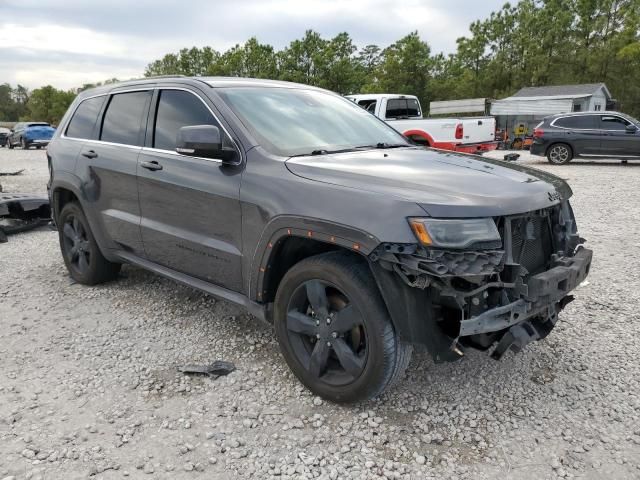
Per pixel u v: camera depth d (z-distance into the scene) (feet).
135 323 13.79
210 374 11.04
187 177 11.85
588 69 148.77
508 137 102.73
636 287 16.33
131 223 13.73
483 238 8.34
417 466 8.38
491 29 176.55
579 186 37.93
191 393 10.44
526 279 9.03
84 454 8.57
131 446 8.80
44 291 16.29
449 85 166.20
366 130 13.25
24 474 8.07
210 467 8.33
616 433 9.20
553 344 12.53
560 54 160.35
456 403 10.11
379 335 8.87
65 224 16.88
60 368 11.44
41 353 12.15
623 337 12.89
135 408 9.91
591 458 8.57
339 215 8.91
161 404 10.06
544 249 10.32
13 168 57.11
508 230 8.82
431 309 8.62
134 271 17.99
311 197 9.44
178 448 8.76
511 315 8.71
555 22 162.91
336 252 9.62
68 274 17.97
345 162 10.36
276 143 11.11
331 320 9.58
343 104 14.33
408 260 8.22
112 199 14.35
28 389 10.57
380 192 8.81
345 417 9.62
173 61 224.33
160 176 12.53
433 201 8.40
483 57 179.42
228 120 11.38
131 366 11.53
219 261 11.46
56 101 293.23
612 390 10.55
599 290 16.11
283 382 10.81
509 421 9.55
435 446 8.87
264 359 11.78
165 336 13.01
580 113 55.21
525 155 72.38
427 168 10.14
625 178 42.63
